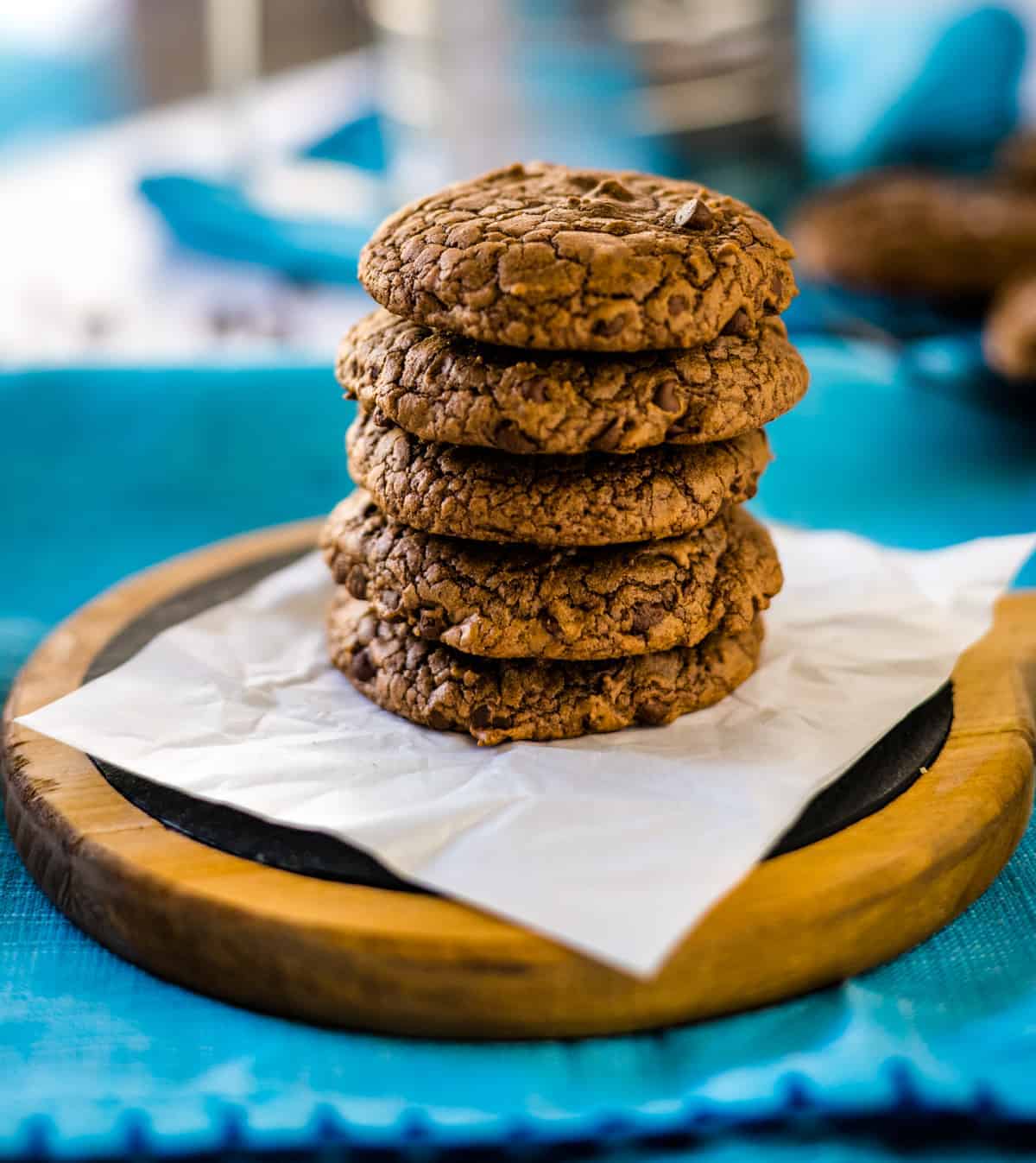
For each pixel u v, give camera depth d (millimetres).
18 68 898
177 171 715
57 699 413
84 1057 352
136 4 893
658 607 391
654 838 356
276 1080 346
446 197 391
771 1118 336
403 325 392
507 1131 335
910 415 582
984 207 671
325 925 349
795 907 351
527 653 388
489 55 609
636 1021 352
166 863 363
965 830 371
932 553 451
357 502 420
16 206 801
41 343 621
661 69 615
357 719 401
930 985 364
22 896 392
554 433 368
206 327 642
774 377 382
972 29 802
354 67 919
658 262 367
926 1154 337
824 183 782
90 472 549
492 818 364
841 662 413
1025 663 431
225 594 453
